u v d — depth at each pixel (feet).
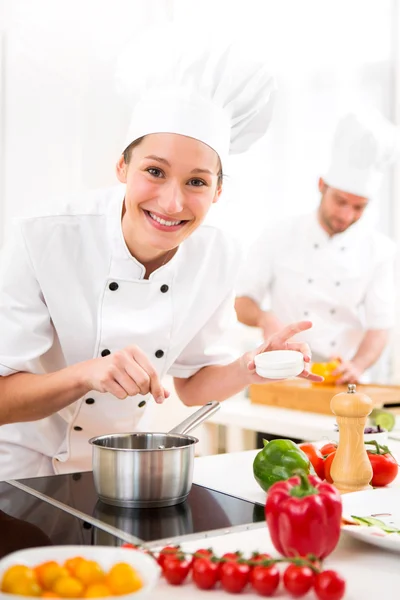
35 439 5.86
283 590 3.11
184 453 4.23
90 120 11.85
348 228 10.62
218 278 5.99
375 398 9.14
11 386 5.08
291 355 5.01
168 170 4.86
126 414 5.87
